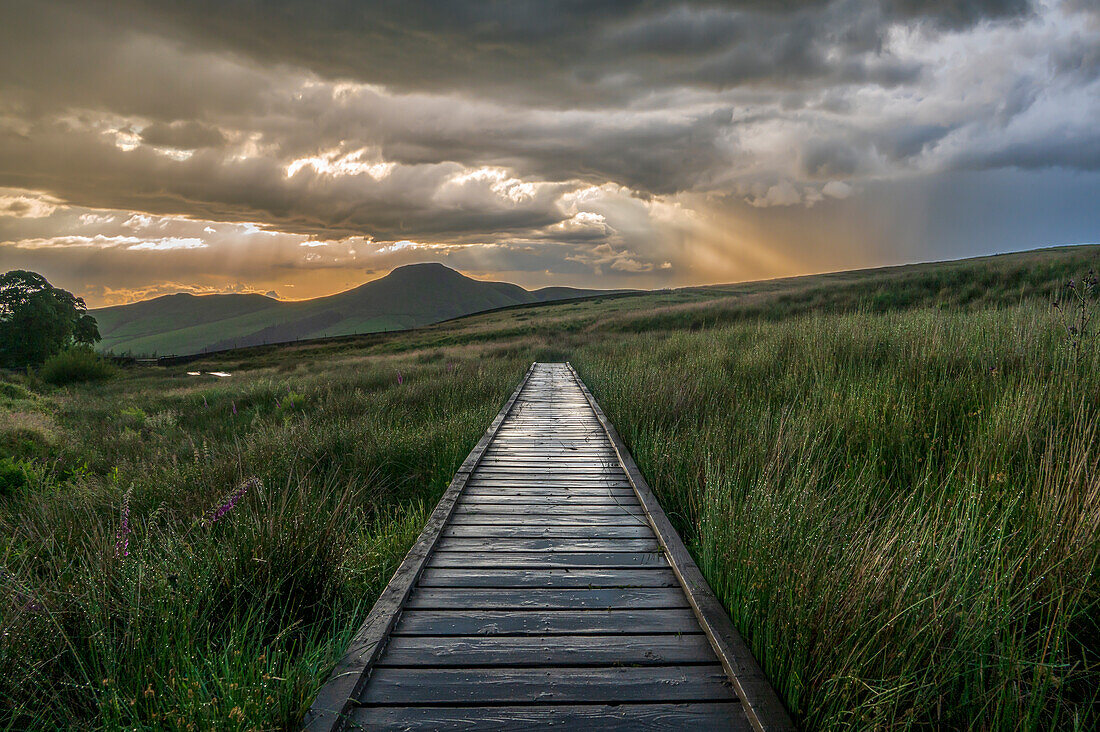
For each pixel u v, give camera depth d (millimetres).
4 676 2010
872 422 4668
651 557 3512
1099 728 1917
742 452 4707
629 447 6480
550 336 33938
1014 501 2701
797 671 2053
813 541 2734
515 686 2203
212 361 53594
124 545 2818
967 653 2043
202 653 2373
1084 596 2318
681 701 2125
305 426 7098
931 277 25516
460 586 3102
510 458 6246
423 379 13930
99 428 12023
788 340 9609
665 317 32438
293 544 3070
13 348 46188
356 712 2049
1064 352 4980
